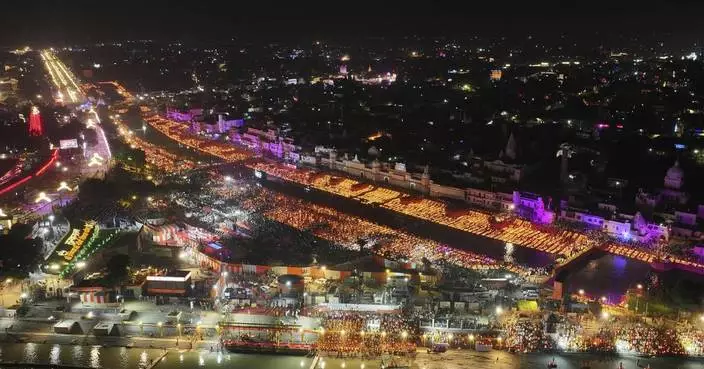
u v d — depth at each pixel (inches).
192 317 4768.7
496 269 5816.9
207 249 6077.8
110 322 4704.7
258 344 4343.0
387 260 5797.2
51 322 4758.9
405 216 7716.5
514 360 4069.9
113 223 6993.1
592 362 4025.6
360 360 4143.7
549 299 5049.2
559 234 6953.7
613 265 6097.4
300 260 5900.6
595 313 4781.0
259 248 6269.7
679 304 4933.6
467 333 4431.6
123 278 5295.3
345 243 6574.8
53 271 5698.8
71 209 7603.4
